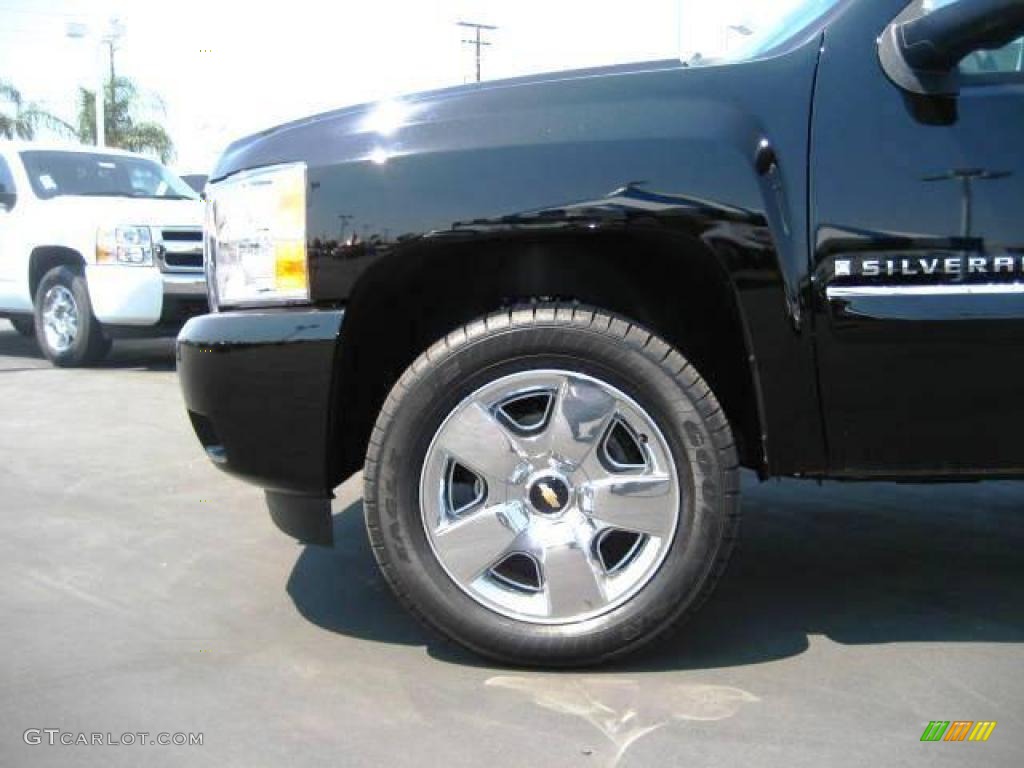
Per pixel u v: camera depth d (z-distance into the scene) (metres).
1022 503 4.60
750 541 4.07
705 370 3.01
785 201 2.61
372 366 3.02
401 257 2.74
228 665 2.88
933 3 2.65
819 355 2.63
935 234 2.58
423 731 2.50
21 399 7.31
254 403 2.79
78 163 9.56
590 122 2.67
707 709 2.60
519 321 2.69
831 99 2.64
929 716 2.56
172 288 8.21
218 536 4.11
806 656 2.93
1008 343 2.59
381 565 2.77
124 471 5.21
